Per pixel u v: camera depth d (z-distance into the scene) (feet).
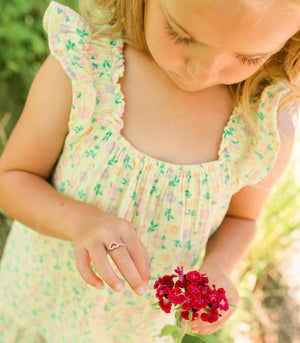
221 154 1.61
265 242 3.23
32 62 4.00
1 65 3.90
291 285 3.51
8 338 2.31
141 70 1.57
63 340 2.03
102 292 1.78
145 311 1.89
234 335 3.12
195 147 1.59
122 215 1.61
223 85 1.63
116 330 1.96
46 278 1.94
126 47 1.60
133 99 1.57
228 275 1.70
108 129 1.55
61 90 1.53
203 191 1.62
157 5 1.24
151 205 1.61
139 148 1.57
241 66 1.28
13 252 2.14
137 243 1.40
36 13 4.09
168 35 1.25
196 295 1.38
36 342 2.29
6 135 3.71
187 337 1.54
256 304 3.34
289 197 3.23
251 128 1.61
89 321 1.84
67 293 1.88
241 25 1.11
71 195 1.65
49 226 1.52
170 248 1.68
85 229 1.42
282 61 1.56
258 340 3.16
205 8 1.10
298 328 3.29
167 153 1.58
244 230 1.85
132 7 1.48
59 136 1.61
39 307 2.07
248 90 1.59
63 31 1.54
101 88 1.55
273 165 1.63
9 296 2.17
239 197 1.82
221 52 1.20
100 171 1.58
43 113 1.55
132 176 1.57
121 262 1.34
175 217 1.63
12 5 3.94
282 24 1.14
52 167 1.76
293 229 3.23
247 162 1.64
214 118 1.61
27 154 1.63
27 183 1.62
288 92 1.63
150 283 1.76
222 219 1.79
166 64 1.33
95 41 1.58
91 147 1.58
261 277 3.46
